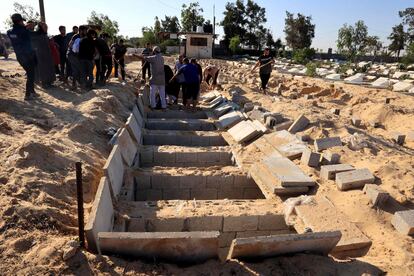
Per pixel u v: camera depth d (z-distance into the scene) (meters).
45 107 7.44
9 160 4.48
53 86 9.66
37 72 9.76
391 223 4.51
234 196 6.56
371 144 7.00
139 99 10.66
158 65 10.49
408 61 29.78
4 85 8.79
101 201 4.01
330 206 4.91
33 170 4.40
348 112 11.88
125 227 4.62
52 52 9.95
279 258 3.57
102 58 10.63
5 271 2.94
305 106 11.16
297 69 26.16
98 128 7.03
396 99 13.84
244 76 18.42
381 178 5.49
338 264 3.59
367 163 6.09
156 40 45.88
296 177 5.68
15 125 5.95
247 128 8.45
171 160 7.46
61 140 5.63
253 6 55.06
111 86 10.88
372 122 10.55
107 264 3.20
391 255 3.93
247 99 12.16
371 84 18.36
